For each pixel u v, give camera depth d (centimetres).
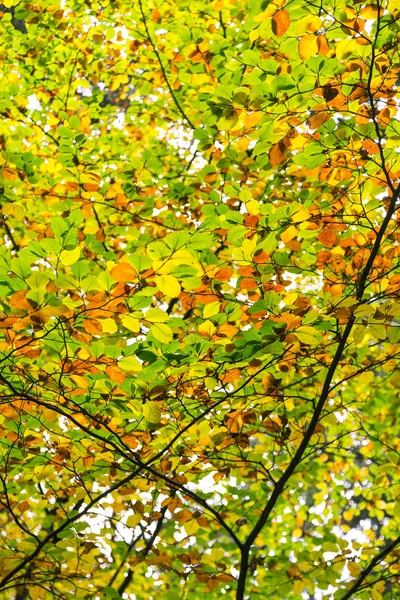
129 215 458
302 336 275
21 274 245
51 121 518
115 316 274
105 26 534
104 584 369
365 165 314
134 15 523
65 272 450
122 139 577
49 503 480
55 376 292
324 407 392
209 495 435
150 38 514
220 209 335
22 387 307
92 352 272
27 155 399
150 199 424
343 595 394
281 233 310
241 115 325
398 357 341
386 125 300
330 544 400
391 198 321
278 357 297
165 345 282
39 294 248
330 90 279
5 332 268
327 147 301
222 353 295
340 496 526
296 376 438
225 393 323
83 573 358
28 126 506
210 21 506
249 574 444
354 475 524
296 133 291
